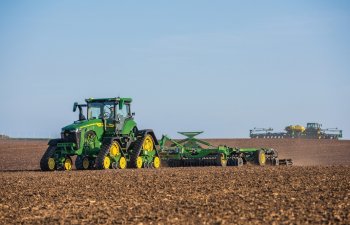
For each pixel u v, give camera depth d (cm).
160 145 4166
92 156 3800
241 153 4228
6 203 2056
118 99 3831
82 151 3719
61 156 3738
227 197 2081
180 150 4122
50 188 2461
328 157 6156
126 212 1803
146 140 3966
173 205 1920
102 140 3838
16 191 2381
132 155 3819
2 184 2655
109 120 3847
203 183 2541
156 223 1608
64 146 3684
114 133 3825
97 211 1841
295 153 6838
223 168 3597
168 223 1605
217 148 4056
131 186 2475
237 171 3209
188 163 4134
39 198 2158
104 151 3647
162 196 2141
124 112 3931
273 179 2662
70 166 3797
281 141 8881
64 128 3700
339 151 7219
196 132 4303
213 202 1966
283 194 2127
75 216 1761
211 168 3631
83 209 1889
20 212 1859
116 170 3516
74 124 3728
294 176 2800
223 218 1655
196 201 1998
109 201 2044
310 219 1617
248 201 1969
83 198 2131
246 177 2791
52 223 1658
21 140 11244
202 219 1652
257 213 1725
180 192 2242
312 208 1795
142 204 1956
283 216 1670
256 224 1566
